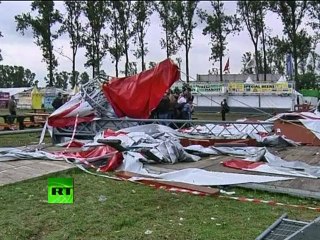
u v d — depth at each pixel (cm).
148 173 676
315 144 1079
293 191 550
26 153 834
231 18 5022
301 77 6769
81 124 1103
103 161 759
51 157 805
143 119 1104
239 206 505
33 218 452
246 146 956
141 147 789
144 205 505
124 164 718
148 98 1146
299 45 4731
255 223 439
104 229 418
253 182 593
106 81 1195
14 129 1677
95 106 1122
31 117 1842
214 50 5138
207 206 505
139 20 5291
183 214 471
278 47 4941
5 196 543
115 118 1130
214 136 1092
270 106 3216
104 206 498
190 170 662
